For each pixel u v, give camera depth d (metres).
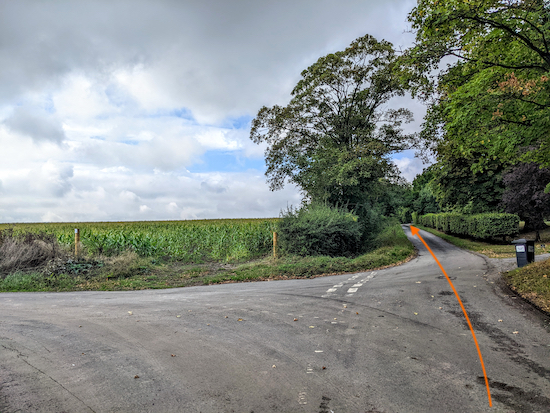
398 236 30.55
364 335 5.83
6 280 12.82
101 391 3.87
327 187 27.36
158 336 5.89
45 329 6.39
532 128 9.20
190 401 3.61
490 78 9.43
